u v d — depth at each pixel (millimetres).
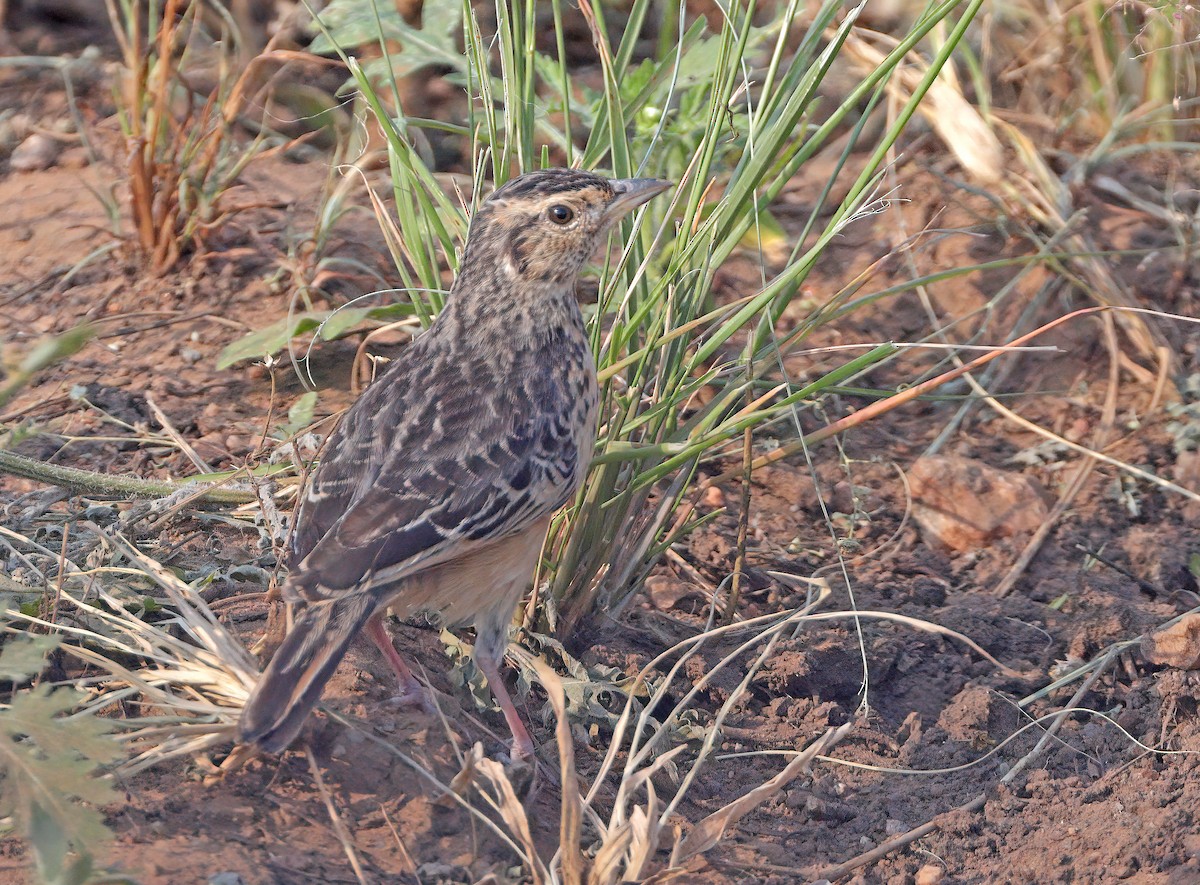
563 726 7230
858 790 9094
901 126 9039
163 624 8664
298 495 9461
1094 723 9664
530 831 7875
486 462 8078
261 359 12555
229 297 13250
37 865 6383
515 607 8555
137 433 11656
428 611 9586
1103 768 9336
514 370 8422
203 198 13453
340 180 14445
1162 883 8062
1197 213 13766
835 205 14414
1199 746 9367
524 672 9094
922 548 11422
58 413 11938
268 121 15562
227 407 12086
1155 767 9297
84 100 15914
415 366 8625
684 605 10438
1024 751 9477
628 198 8562
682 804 8695
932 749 9445
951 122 14398
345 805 7707
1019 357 13109
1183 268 13422
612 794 8594
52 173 14852
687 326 9086
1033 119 15188
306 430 10891
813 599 10641
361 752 8047
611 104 9688
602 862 7172
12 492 10836
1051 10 15312
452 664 9289
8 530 9242
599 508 9422
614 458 8805
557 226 8438
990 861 8469
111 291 13328
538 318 8578
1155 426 12445
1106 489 11914
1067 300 13344
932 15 8930
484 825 7762
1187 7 13539
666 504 9828
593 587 9680
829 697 9867
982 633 10398
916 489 11633
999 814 8867
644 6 10375
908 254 13742
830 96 15469
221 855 6988
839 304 9664
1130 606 10656
